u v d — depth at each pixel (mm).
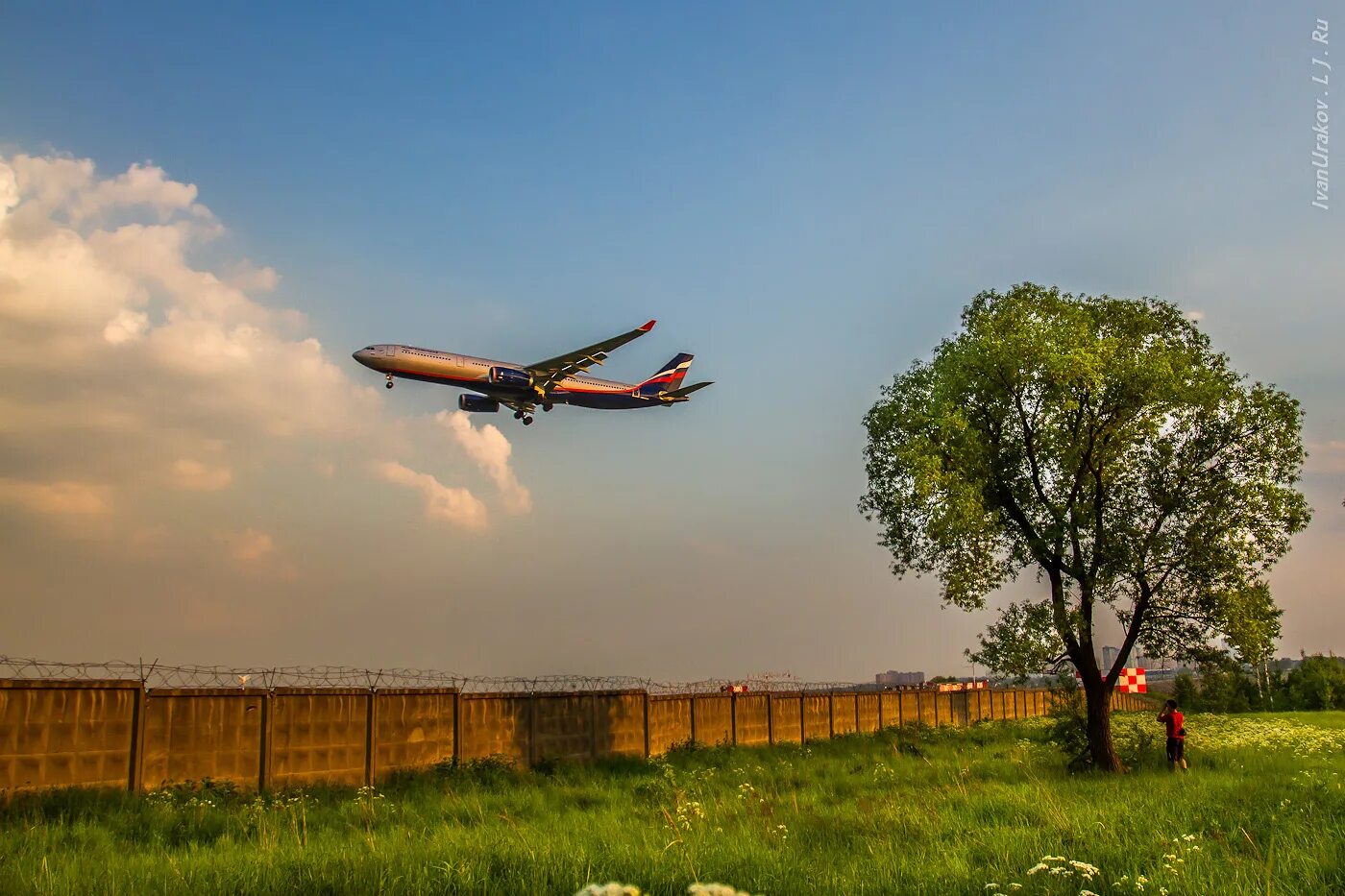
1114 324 27000
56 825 14336
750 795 18703
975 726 51250
